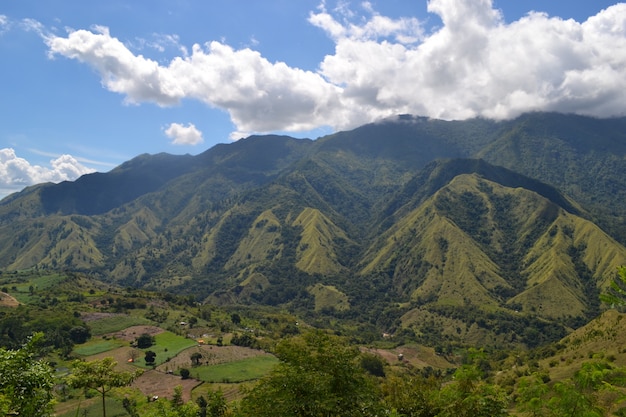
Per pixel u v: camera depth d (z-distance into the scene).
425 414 35.78
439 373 139.25
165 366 119.19
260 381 22.97
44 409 16.38
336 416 21.30
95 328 149.88
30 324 138.88
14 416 15.50
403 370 141.00
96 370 35.69
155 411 39.78
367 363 121.38
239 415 22.66
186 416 39.47
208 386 105.56
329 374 22.11
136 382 106.38
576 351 103.25
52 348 126.25
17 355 16.31
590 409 14.70
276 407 20.52
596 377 15.31
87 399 86.06
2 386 15.41
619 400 14.66
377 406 22.97
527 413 17.80
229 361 125.38
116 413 81.31
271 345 142.75
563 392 15.64
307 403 20.16
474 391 20.53
